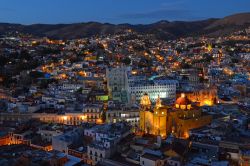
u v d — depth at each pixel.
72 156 199.00
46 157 188.62
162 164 185.25
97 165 190.88
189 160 188.38
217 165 176.12
